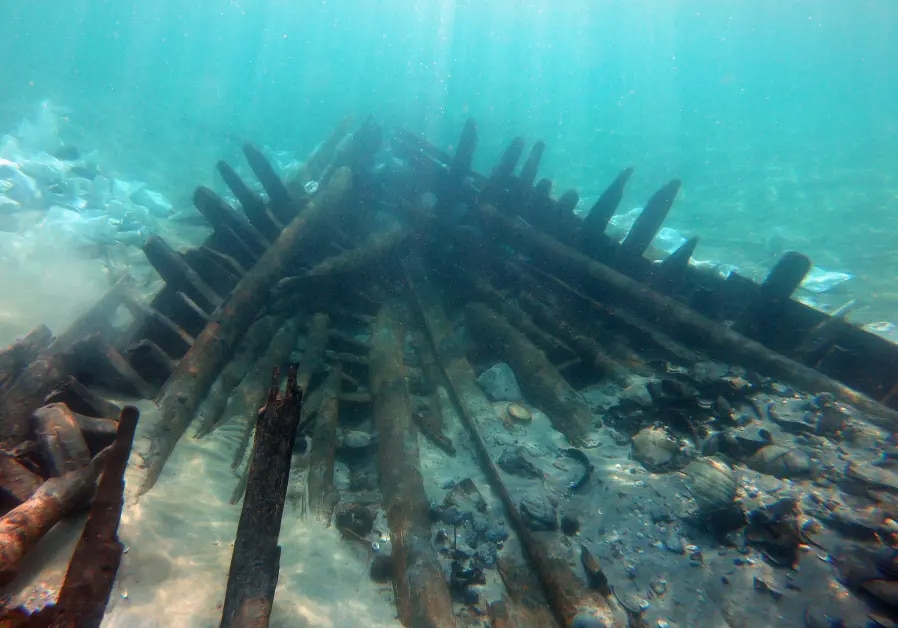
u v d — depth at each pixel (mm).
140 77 39531
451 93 49094
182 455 4457
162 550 3406
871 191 18125
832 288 9906
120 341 5703
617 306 7316
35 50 43438
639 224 7578
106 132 18938
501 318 6938
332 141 13891
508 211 8852
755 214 16375
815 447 4590
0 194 9156
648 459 4477
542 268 8047
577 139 32312
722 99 63125
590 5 99312
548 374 5855
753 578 3379
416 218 9086
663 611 3229
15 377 4555
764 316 6594
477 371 6445
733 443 4562
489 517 4098
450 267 8508
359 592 3461
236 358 6020
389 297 7941
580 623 3068
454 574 3566
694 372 5730
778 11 91438
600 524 3902
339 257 7539
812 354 6113
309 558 3652
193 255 7141
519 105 47094
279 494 2824
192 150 19266
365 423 5582
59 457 3582
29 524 2951
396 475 4367
